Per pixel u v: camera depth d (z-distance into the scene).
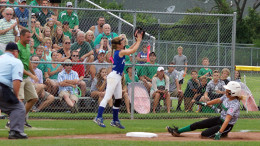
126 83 30.91
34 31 30.78
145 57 32.97
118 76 22.16
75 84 29.53
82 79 30.69
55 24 33.47
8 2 33.19
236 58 70.44
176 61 36.84
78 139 18.58
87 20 39.25
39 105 29.02
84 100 30.52
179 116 29.98
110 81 22.03
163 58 49.50
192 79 32.09
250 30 96.00
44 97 28.78
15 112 18.52
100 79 29.97
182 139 19.97
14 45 18.83
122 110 30.72
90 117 28.25
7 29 27.89
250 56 70.81
